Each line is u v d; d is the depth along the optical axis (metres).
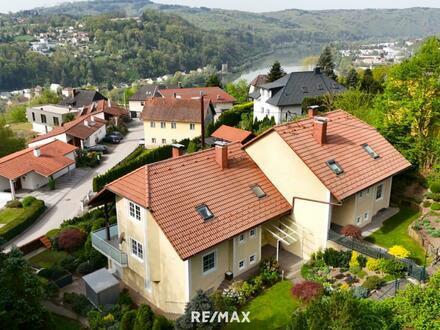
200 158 28.75
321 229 28.42
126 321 22.02
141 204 24.58
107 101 99.38
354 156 31.20
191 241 24.00
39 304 23.25
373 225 31.81
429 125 38.41
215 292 24.33
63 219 46.44
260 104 74.25
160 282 25.94
